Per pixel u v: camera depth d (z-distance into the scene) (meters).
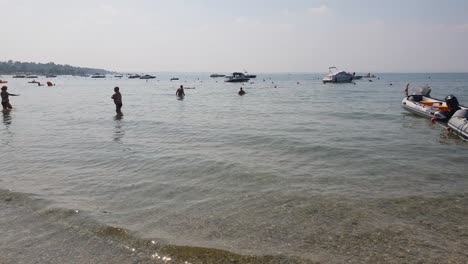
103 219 5.83
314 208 6.27
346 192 7.14
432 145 11.99
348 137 13.41
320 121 18.17
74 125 16.86
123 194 7.09
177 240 5.08
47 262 4.55
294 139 12.90
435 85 72.38
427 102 20.34
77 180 8.02
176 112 23.17
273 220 5.78
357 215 5.96
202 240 5.09
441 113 16.53
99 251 4.82
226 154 10.58
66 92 51.09
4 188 7.40
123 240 5.12
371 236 5.20
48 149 11.33
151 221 5.77
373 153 10.72
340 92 48.16
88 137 13.53
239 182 7.84
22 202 6.61
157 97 40.47
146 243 5.01
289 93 46.97
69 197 6.89
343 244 4.96
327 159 9.98
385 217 5.88
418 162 9.67
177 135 14.02
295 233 5.30
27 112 22.83
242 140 12.86
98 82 111.62
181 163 9.50
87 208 6.32
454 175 8.42
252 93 47.59
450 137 13.55
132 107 27.02
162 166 9.21
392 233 5.29
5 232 5.39
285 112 22.88
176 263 4.53
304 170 8.80
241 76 89.56
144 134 14.28
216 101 33.47
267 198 6.80
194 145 11.99
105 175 8.41
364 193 7.08
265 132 14.59
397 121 18.19
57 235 5.29
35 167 9.15
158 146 11.80
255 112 23.02
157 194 7.09
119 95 20.86
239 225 5.60
